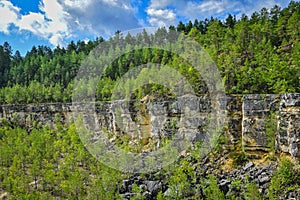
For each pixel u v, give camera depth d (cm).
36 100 10444
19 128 8881
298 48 6312
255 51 7144
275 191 3881
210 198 3966
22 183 5244
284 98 4672
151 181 4953
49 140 7312
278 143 4662
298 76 5519
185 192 4322
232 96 5484
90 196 4600
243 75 6094
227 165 4962
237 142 5288
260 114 5019
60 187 5125
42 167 6053
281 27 8331
